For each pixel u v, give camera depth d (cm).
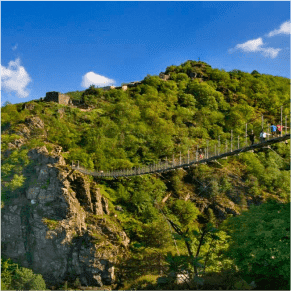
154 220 6506
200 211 7406
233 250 1420
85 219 6059
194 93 13662
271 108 13275
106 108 10781
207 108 12375
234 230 1602
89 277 5325
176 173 8125
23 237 5950
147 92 12900
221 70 16575
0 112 7619
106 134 9112
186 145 9188
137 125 9938
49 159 6538
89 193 6359
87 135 8694
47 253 5712
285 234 1345
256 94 14500
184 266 884
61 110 9562
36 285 4844
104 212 6488
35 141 7262
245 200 7750
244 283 994
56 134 8225
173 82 14338
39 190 6178
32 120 8075
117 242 5684
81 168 6656
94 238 5634
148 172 4188
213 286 944
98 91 12156
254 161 8862
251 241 1402
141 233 5900
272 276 1282
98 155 7881
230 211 7369
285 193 8088
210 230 971
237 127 11062
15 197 6241
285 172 8544
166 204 7162
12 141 7162
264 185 8362
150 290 918
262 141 2325
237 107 12362
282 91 15100
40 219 5916
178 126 10744
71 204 6003
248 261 1338
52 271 5584
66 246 5647
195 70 16150
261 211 1617
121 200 7056
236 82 15400
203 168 8381
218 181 8075
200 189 7950
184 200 7438
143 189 7294
